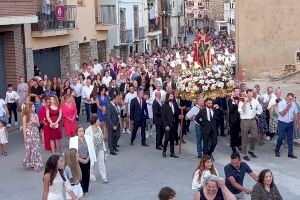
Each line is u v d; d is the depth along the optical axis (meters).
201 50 21.41
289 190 14.31
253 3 38.16
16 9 25.28
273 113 19.33
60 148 18.78
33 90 23.03
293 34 38.00
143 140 19.72
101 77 26.36
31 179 15.41
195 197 8.86
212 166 10.61
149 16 57.09
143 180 15.31
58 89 24.09
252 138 17.81
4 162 17.33
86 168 13.64
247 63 38.56
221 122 20.69
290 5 37.81
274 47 38.22
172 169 16.50
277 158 17.78
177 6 78.75
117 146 19.11
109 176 15.70
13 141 20.47
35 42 29.89
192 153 18.56
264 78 38.31
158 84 20.84
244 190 10.62
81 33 36.44
